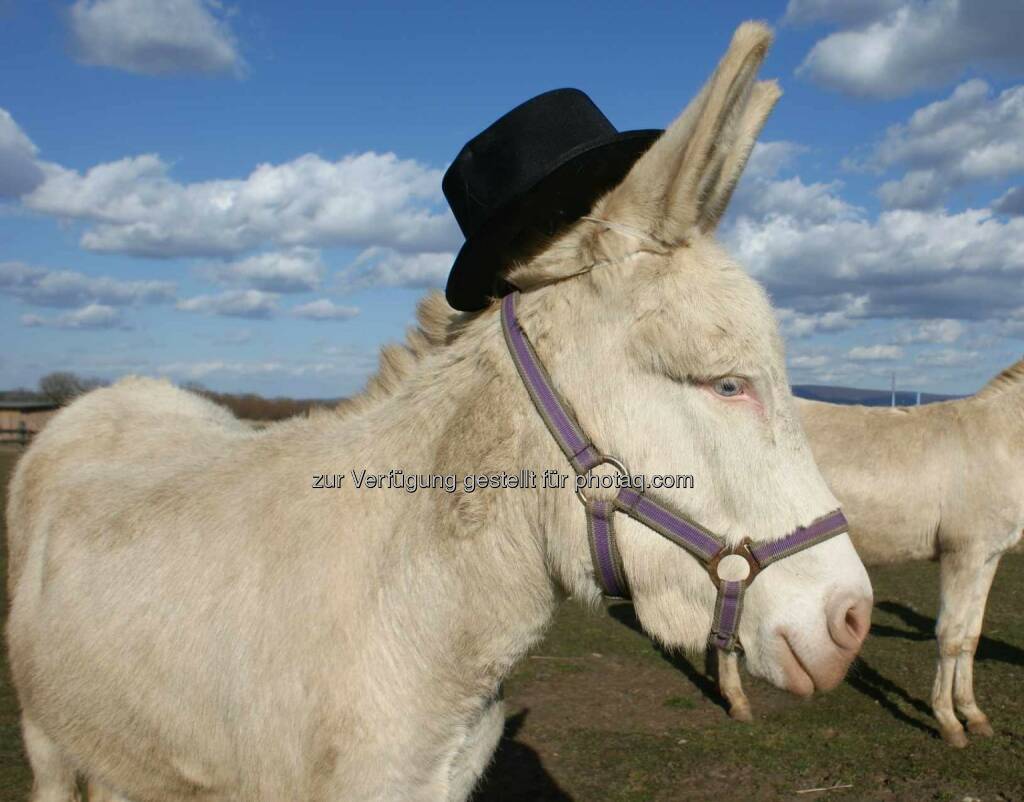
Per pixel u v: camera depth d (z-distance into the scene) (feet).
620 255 5.46
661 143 5.30
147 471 7.66
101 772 6.83
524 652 5.98
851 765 15.23
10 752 13.91
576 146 5.83
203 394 11.45
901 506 19.25
